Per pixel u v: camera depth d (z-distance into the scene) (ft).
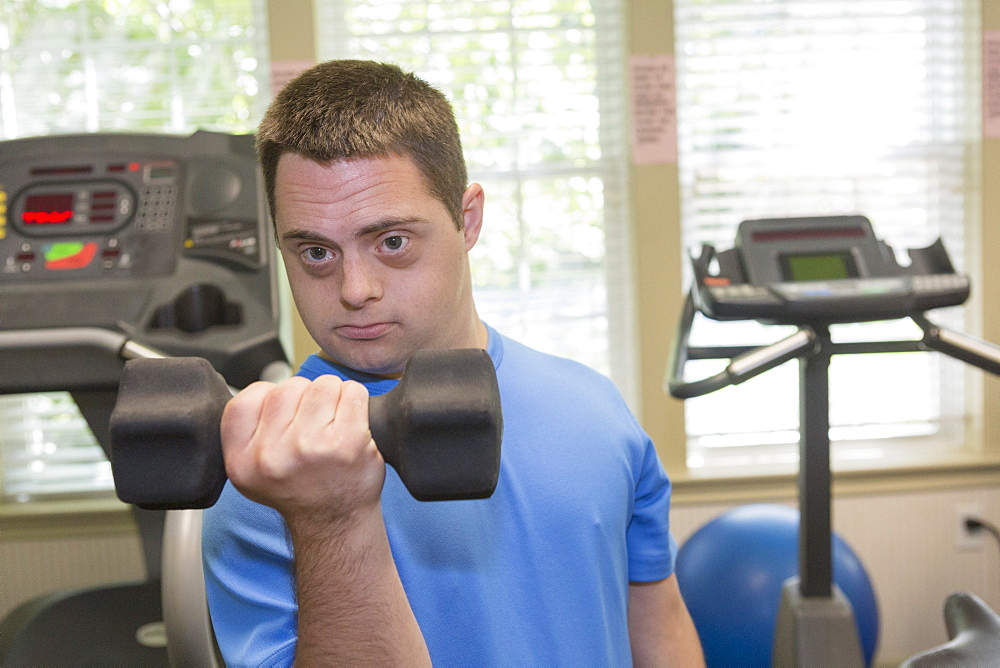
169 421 1.60
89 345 5.38
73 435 8.99
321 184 2.38
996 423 9.46
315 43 8.50
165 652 5.97
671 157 8.84
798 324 5.79
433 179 2.51
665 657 3.41
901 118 9.34
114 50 8.77
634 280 9.11
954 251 9.43
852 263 6.20
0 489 8.95
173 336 5.56
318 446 1.65
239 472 1.68
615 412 3.19
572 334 9.32
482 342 3.03
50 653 5.96
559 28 9.03
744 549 7.27
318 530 1.80
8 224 6.16
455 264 2.63
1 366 5.54
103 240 6.09
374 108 2.42
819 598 5.74
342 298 2.46
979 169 9.14
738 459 9.47
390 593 1.89
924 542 9.11
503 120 9.12
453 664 2.64
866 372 9.59
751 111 9.21
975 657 3.31
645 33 8.73
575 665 2.78
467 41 9.02
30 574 8.66
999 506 9.11
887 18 9.20
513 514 2.78
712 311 5.85
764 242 6.29
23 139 6.49
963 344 5.66
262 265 5.90
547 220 9.23
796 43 9.18
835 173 9.32
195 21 8.80
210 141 6.52
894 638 9.14
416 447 1.64
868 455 9.51
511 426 2.89
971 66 9.20
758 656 6.99
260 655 2.42
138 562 8.70
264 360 5.64
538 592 2.76
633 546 3.37
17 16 8.71
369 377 2.79
